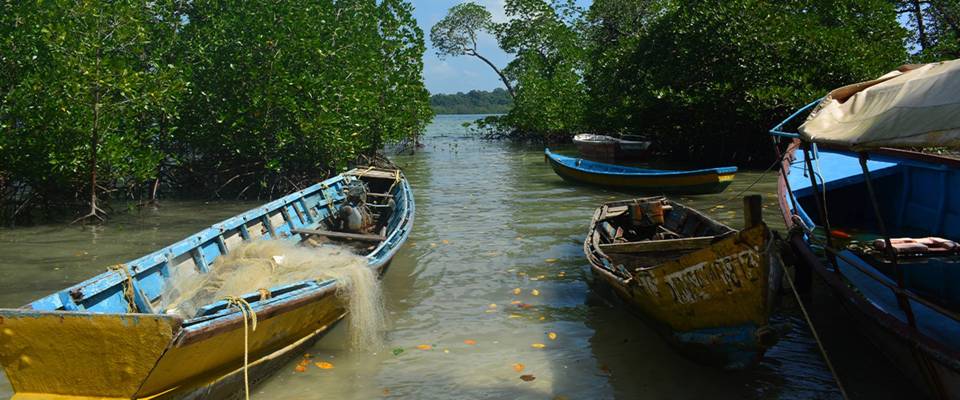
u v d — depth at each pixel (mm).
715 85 19719
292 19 15062
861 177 8719
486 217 12539
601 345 6125
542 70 39719
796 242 6902
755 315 4977
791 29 19156
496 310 7105
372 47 19344
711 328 5320
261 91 14641
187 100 14805
